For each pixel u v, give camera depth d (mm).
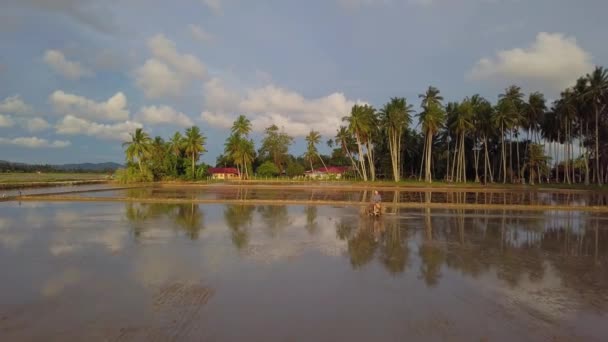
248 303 6598
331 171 89688
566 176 55156
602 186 47188
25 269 8625
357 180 68188
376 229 14359
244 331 5516
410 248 11117
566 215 19125
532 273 8664
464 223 16047
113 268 8719
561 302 6863
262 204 23438
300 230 14023
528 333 5590
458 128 56562
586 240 12641
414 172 80125
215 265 9000
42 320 5867
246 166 75500
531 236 13258
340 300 6793
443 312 6305
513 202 26969
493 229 14625
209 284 7605
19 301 6652
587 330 5727
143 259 9531
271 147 89500
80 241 11805
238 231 13695
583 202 27359
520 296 7152
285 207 21766
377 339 5316
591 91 46188
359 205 23203
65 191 36875
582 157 59281
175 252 10320
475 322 5930
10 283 7633
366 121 61344
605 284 7922
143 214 18359
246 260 9500
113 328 5590
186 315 6066
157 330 5527
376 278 8125
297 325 5734
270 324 5758
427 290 7395
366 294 7121
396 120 58000
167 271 8500
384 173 77562
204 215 18047
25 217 17266
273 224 15375
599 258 10148
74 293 7055
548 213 19953
